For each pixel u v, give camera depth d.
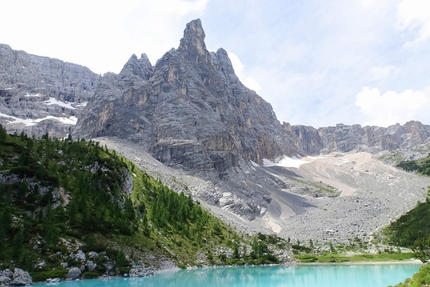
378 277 105.75
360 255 171.75
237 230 173.75
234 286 84.19
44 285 71.56
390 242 197.50
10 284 68.94
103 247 92.38
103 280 80.44
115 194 125.75
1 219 83.31
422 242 111.00
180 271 102.56
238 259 135.50
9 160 109.94
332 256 168.75
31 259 76.81
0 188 94.81
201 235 142.50
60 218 97.06
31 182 102.06
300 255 167.00
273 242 176.25
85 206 106.50
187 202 168.38
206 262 121.12
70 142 155.12
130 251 98.38
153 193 160.00
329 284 91.56
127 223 112.56
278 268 127.62
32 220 90.75
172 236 128.38
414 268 130.12
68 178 118.25
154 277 89.12
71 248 86.81
